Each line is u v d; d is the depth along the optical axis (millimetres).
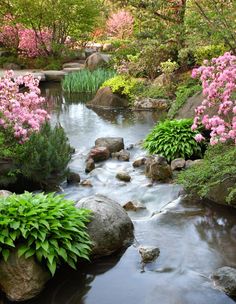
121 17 24281
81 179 6535
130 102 12258
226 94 5176
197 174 5453
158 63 13438
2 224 3746
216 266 4062
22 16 19703
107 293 3723
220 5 8781
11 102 6117
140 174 6648
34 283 3664
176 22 13195
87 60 17594
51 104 12562
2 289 3686
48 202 4102
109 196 5867
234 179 5238
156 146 7270
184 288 3748
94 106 12359
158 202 5648
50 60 19625
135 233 4707
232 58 5410
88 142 8531
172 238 4613
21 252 3652
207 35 9523
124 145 8281
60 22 20328
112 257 4242
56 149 6238
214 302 3557
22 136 6250
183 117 8078
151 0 13172
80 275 3955
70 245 3846
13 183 6027
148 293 3703
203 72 5492
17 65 19141
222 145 5891
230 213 5141
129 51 16172
